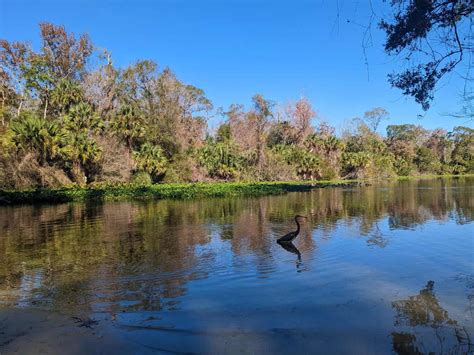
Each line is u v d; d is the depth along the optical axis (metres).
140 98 51.25
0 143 30.05
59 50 49.00
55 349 4.86
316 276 7.72
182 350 4.84
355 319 5.69
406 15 6.06
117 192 29.72
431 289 6.94
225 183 40.62
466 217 16.00
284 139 69.38
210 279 7.60
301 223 14.89
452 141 92.94
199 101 60.59
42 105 43.69
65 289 7.10
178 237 12.07
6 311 6.07
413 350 4.79
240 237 11.97
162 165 40.88
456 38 5.99
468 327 5.41
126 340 5.09
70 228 14.23
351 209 19.88
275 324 5.54
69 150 32.09
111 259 9.26
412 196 28.14
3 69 41.53
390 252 9.68
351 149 78.69
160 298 6.59
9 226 14.92
